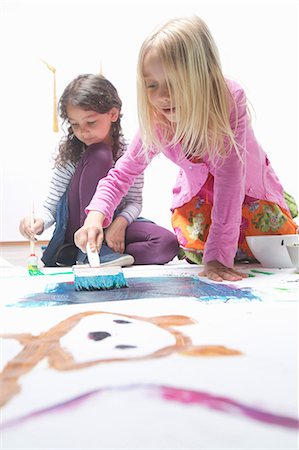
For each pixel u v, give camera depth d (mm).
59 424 315
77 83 1475
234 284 882
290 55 2840
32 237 1234
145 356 451
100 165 1379
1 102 2885
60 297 769
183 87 869
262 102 2842
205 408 335
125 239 1453
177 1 2930
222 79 920
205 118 907
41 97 2924
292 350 466
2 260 1716
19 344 500
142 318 607
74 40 2947
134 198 1509
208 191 1278
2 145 2910
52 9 2922
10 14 2875
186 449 285
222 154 970
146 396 356
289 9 2818
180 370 412
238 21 2828
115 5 2953
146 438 297
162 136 1023
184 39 866
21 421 320
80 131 1459
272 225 1260
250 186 1210
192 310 651
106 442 293
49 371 415
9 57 2889
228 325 566
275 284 877
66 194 1441
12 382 389
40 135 2938
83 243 1021
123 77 2971
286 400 348
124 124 2938
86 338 518
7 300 749
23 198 2953
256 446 288
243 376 397
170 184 2904
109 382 385
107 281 840
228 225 999
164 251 1407
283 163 2871
